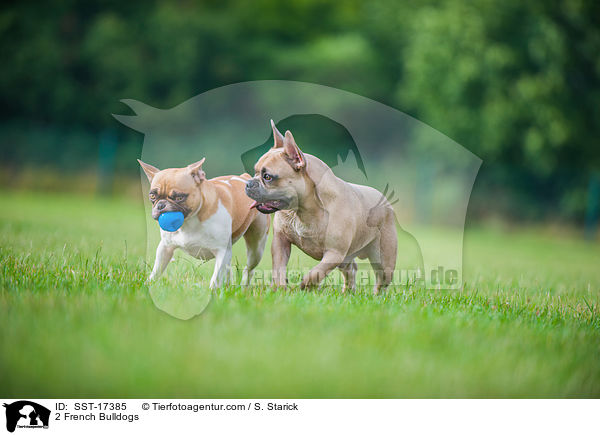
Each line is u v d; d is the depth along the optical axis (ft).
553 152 110.42
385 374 19.66
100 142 116.26
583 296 36.99
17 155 114.21
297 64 136.05
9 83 129.29
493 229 113.50
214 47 136.46
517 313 29.50
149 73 131.64
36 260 33.09
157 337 20.86
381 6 141.08
